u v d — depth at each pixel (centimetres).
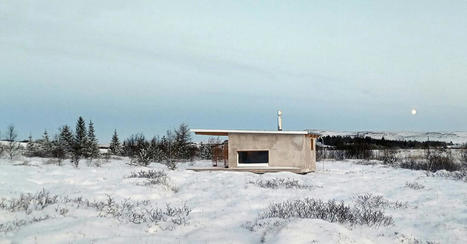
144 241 489
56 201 781
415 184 1286
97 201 835
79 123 3841
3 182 1026
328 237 465
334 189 1176
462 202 948
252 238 528
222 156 2228
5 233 500
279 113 2047
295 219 588
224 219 687
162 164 2338
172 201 918
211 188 1146
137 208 788
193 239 516
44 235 484
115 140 4516
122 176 1368
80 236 498
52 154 3222
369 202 920
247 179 1353
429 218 750
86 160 2598
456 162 2580
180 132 3186
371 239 556
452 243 569
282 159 1812
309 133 1833
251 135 1817
